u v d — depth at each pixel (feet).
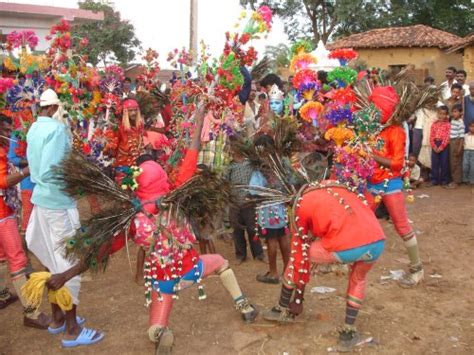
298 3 86.43
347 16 82.07
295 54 16.58
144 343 13.70
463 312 15.01
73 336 13.62
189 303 16.02
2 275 15.94
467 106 31.83
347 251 12.10
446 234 22.47
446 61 63.82
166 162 17.42
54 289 11.77
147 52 20.97
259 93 23.16
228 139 18.78
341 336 13.12
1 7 44.60
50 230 13.30
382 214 24.93
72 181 11.95
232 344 13.50
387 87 15.21
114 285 17.65
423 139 33.47
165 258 11.83
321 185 12.82
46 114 13.62
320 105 14.70
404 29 66.90
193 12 42.19
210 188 12.16
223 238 22.20
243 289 16.97
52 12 47.24
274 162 14.06
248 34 15.97
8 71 16.24
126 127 17.12
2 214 14.35
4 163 13.76
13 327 14.82
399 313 15.03
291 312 13.98
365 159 13.26
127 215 11.96
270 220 16.51
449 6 89.35
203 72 16.56
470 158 31.68
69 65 16.21
